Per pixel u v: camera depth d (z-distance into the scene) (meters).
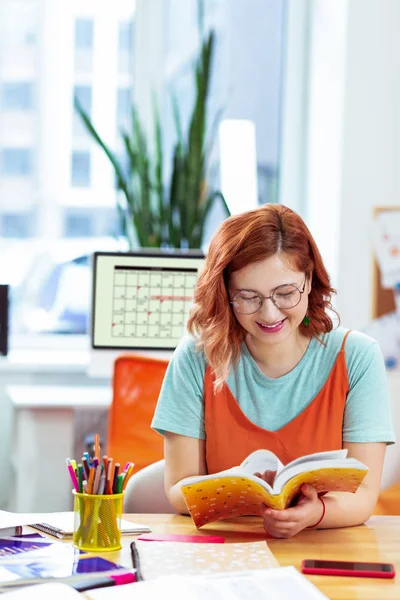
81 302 4.47
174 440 2.14
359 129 3.95
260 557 1.70
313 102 4.36
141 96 4.43
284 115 4.49
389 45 3.94
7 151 4.41
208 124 4.44
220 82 4.47
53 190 4.45
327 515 1.92
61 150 4.44
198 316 2.12
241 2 4.47
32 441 3.47
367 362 2.13
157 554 1.69
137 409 2.99
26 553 1.69
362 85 3.94
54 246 4.45
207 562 1.66
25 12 4.39
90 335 3.41
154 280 3.42
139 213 4.14
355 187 3.96
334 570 1.64
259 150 4.52
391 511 2.94
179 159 4.14
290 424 2.10
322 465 1.78
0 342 3.75
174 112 4.20
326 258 4.12
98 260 3.39
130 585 1.50
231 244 1.97
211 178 4.33
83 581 1.53
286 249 1.95
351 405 2.11
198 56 4.27
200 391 2.14
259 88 4.50
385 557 1.76
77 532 1.75
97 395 3.71
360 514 1.98
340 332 2.18
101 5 4.42
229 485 1.81
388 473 3.08
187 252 3.44
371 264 3.99
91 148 4.46
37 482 3.49
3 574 1.56
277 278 1.95
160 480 2.41
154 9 4.41
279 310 1.98
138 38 4.42
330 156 4.10
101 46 4.43
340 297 3.99
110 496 1.73
